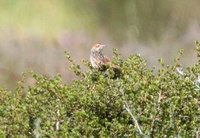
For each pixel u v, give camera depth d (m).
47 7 35.69
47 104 9.95
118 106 9.55
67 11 34.59
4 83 21.91
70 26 34.00
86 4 33.81
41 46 28.17
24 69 23.80
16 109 9.86
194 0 31.30
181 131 9.16
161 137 9.12
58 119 9.62
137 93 9.70
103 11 32.91
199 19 30.48
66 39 29.58
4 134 9.26
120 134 9.22
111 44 30.05
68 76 22.66
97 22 32.75
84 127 9.26
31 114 9.84
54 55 26.05
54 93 9.90
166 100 9.45
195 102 9.58
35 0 35.62
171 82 9.82
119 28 31.67
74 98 9.72
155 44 29.73
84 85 10.21
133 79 9.84
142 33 30.94
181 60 25.14
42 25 34.22
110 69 10.11
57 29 33.84
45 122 9.34
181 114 9.58
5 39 29.45
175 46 27.62
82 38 29.75
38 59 25.14
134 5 31.94
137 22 31.30
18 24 34.59
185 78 9.93
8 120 9.87
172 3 31.55
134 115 9.27
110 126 9.44
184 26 29.95
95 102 9.66
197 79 9.94
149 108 9.44
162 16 31.25
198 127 9.26
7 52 25.80
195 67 10.00
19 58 25.11
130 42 30.23
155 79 10.02
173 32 29.30
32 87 10.05
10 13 35.81
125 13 32.03
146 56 26.92
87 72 10.51
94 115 9.59
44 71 23.39
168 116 9.36
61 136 9.13
